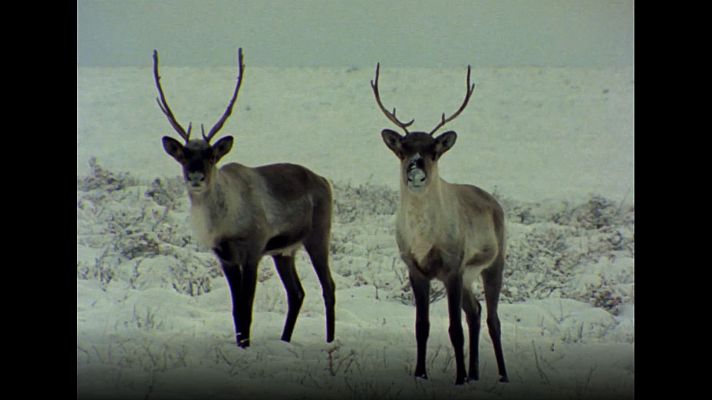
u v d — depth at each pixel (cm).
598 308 2962
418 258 2147
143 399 1852
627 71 8206
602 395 2020
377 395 1912
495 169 5762
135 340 2353
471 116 7169
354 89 7900
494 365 2294
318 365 2180
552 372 2220
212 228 2456
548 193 5147
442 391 1995
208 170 2420
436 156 2159
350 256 3575
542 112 7231
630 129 6819
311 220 2673
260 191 2550
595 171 5778
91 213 3956
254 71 8275
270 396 1883
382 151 6284
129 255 3412
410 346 2461
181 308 2777
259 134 6681
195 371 2038
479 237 2220
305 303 2988
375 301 3016
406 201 2141
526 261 3444
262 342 2433
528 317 2833
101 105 7094
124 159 5756
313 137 6638
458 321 2123
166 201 4234
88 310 2722
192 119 7019
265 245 2534
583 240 3834
